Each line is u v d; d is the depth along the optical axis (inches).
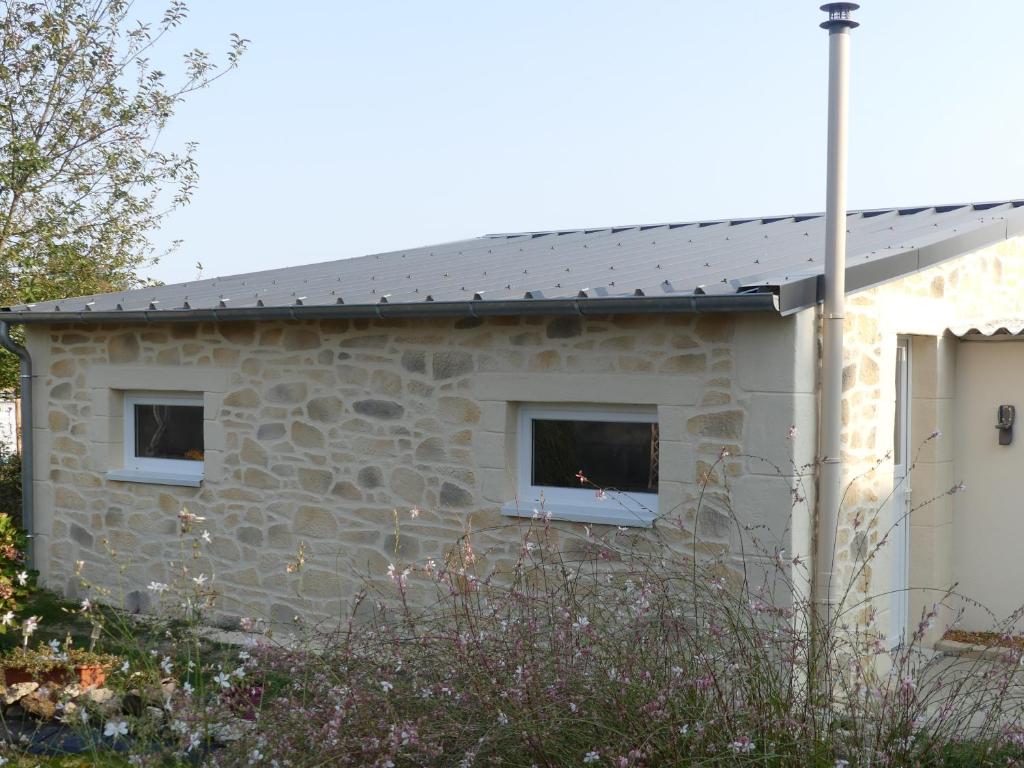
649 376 253.8
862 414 259.8
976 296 317.4
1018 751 166.6
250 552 320.2
